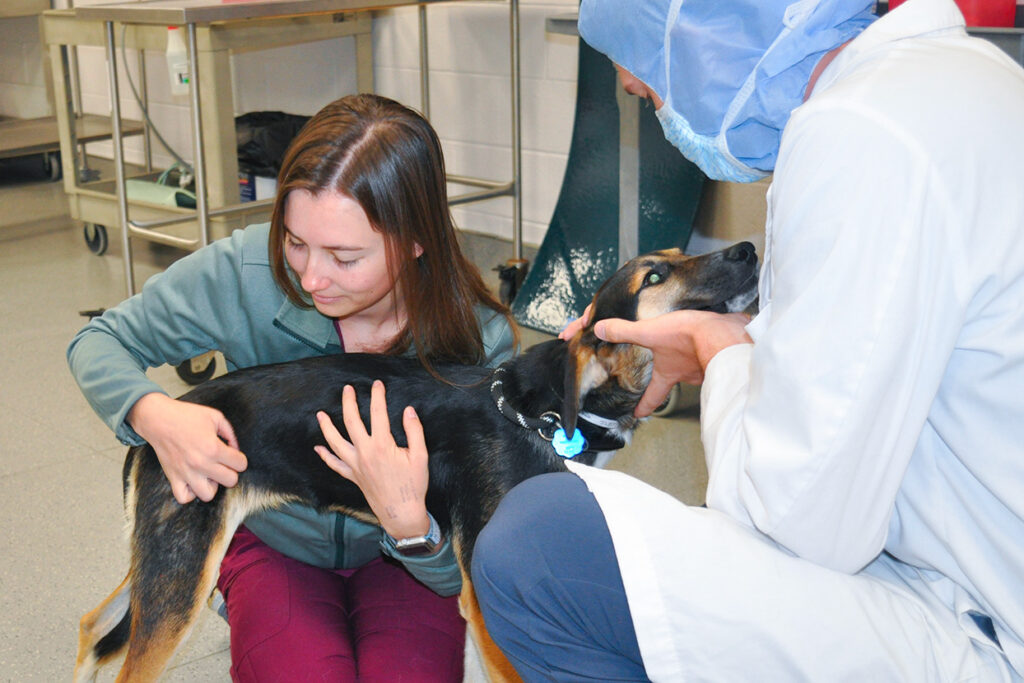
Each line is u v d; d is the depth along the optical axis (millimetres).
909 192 1077
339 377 1903
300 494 1886
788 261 1146
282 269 1812
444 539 1786
